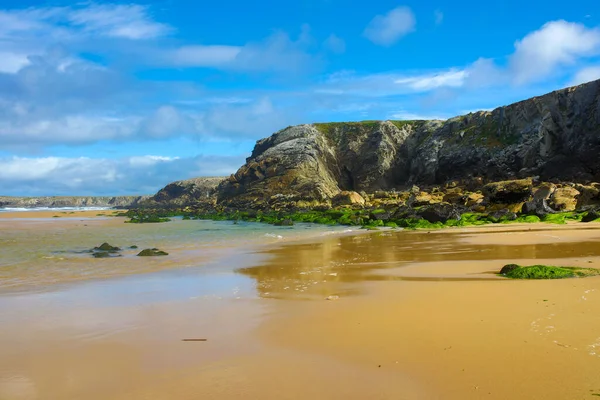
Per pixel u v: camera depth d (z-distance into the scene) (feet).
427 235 108.47
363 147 355.77
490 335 28.19
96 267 66.90
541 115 248.73
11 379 24.61
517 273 47.65
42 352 28.76
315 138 343.46
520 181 158.10
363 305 38.45
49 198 598.34
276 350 28.19
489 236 96.32
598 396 19.63
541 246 75.25
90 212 353.92
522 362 23.70
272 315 36.70
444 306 36.32
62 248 93.66
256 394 22.09
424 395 20.97
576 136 215.92
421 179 310.45
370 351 26.99
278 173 304.91
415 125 378.94
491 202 161.07
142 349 29.09
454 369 23.48
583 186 154.30
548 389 20.56
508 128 268.82
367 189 335.47
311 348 28.22
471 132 291.99
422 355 25.75
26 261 73.20
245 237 121.39
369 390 21.90
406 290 43.88
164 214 302.04
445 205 145.69
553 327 28.94
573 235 89.71
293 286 49.44
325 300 41.39
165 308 40.27
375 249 83.92
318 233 131.13
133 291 48.44
